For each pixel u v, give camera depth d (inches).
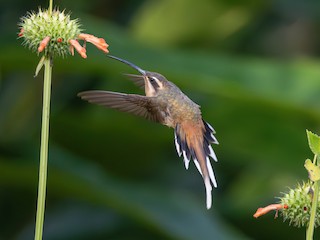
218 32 557.9
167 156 596.1
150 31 550.6
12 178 466.6
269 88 451.5
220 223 462.3
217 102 476.1
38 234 226.4
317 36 631.2
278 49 626.2
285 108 447.5
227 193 605.6
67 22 247.4
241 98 445.7
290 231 506.0
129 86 530.3
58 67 444.8
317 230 480.4
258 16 601.9
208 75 441.1
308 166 214.4
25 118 547.8
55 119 519.8
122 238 531.5
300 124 466.9
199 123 273.4
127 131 518.3
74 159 463.8
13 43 435.2
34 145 474.0
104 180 456.1
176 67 445.4
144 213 438.0
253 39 612.1
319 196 241.9
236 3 538.3
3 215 563.5
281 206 243.1
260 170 594.6
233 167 607.5
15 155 460.4
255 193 592.1
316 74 460.8
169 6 538.3
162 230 433.1
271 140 479.2
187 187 603.5
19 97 546.9
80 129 522.3
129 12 585.6
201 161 259.9
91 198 458.9
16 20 561.9
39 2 565.0
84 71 450.3
